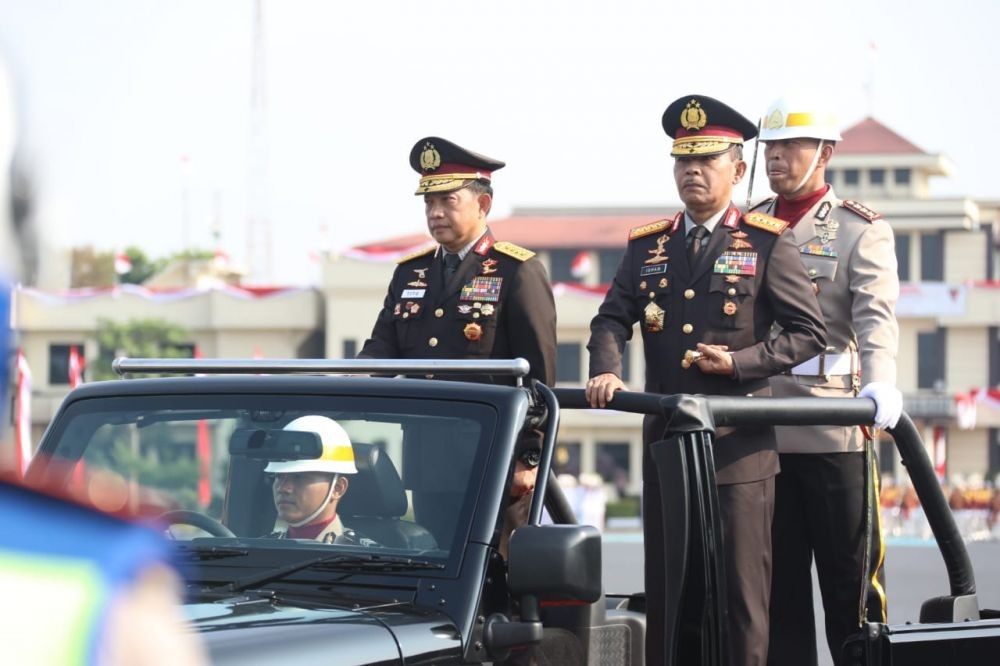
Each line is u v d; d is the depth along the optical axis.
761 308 7.12
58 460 5.59
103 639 1.49
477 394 5.24
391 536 5.08
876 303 8.08
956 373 92.38
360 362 5.57
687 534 5.49
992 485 88.81
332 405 5.38
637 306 7.41
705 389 7.06
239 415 5.47
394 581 4.89
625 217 105.19
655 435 6.84
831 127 8.35
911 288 92.44
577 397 6.29
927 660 6.23
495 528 4.94
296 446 5.27
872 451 7.01
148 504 1.59
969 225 101.50
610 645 6.57
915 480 6.98
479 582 4.81
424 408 5.25
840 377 8.24
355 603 4.80
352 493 5.20
